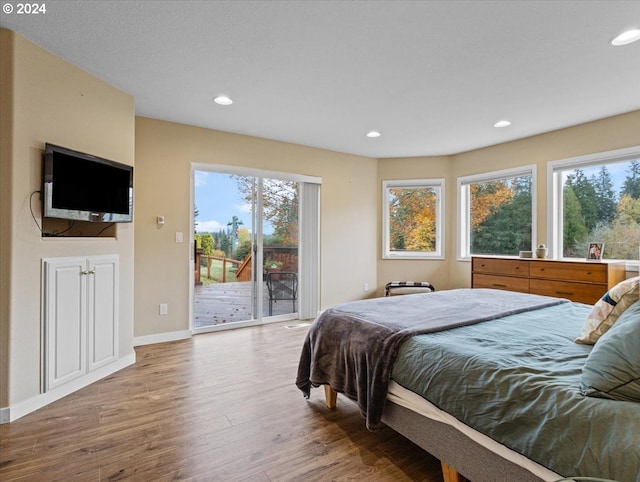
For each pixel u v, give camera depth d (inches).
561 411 41.6
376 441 72.9
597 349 45.8
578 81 106.2
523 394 46.1
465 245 195.9
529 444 42.4
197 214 154.1
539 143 159.6
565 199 152.5
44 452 67.8
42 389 86.1
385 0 70.0
